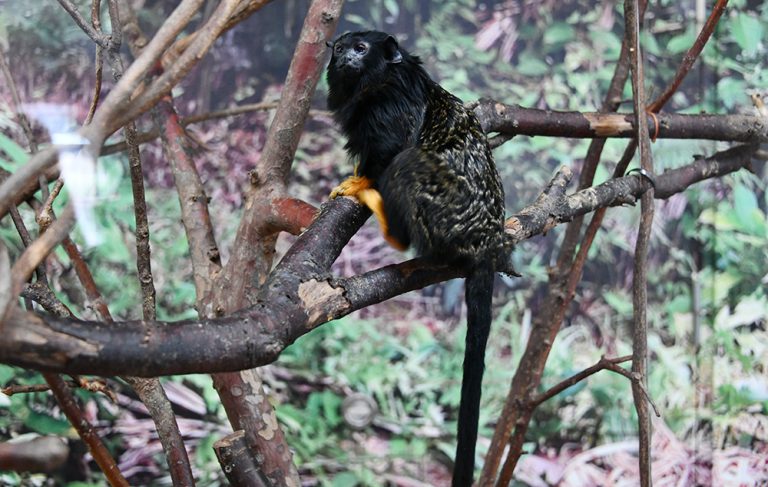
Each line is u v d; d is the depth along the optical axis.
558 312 3.31
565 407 4.96
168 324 1.44
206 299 2.83
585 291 5.08
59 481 4.37
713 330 4.97
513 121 3.21
